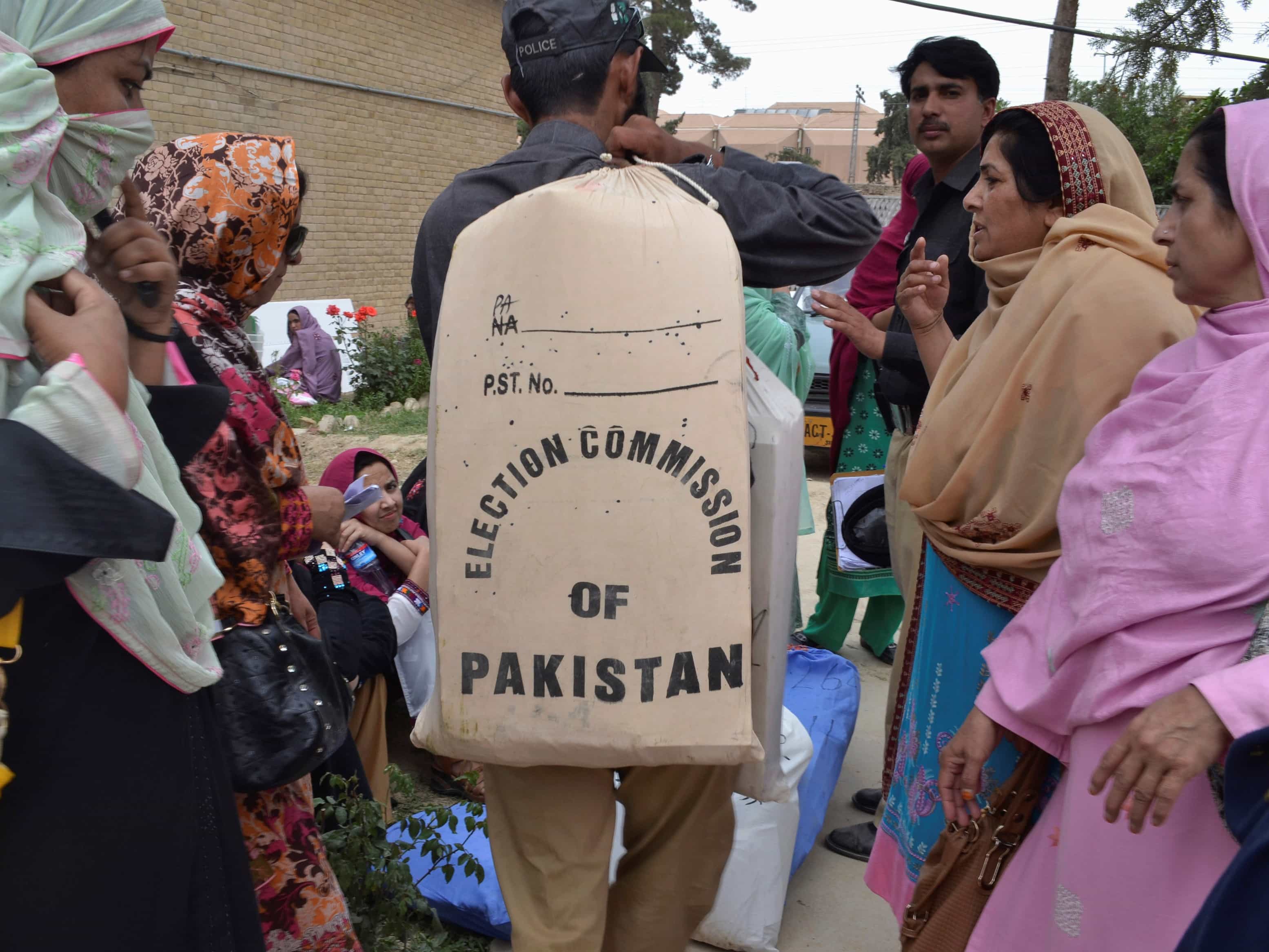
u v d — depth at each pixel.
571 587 1.63
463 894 2.64
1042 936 1.85
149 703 1.40
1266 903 1.31
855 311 2.97
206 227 2.10
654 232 1.65
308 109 13.01
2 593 1.18
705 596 1.61
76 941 1.34
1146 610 1.56
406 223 14.85
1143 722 1.47
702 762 1.64
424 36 14.65
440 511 1.67
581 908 1.83
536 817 1.86
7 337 1.22
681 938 2.04
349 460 3.55
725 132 75.25
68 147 1.42
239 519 1.86
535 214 1.66
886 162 47.06
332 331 12.85
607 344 1.62
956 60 3.18
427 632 3.48
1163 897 1.57
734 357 1.62
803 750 2.81
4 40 1.27
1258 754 1.38
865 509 4.11
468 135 15.79
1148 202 2.19
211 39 11.66
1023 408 2.00
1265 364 1.53
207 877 1.49
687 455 1.61
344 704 2.09
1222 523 1.49
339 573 3.13
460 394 1.67
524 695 1.64
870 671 4.44
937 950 2.01
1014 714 1.85
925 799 2.25
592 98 2.03
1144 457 1.63
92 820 1.34
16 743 1.30
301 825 2.02
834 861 3.15
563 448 1.63
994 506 2.06
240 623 1.85
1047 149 2.15
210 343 1.94
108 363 1.25
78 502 1.18
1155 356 1.90
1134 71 14.37
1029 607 1.91
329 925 2.03
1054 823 1.84
